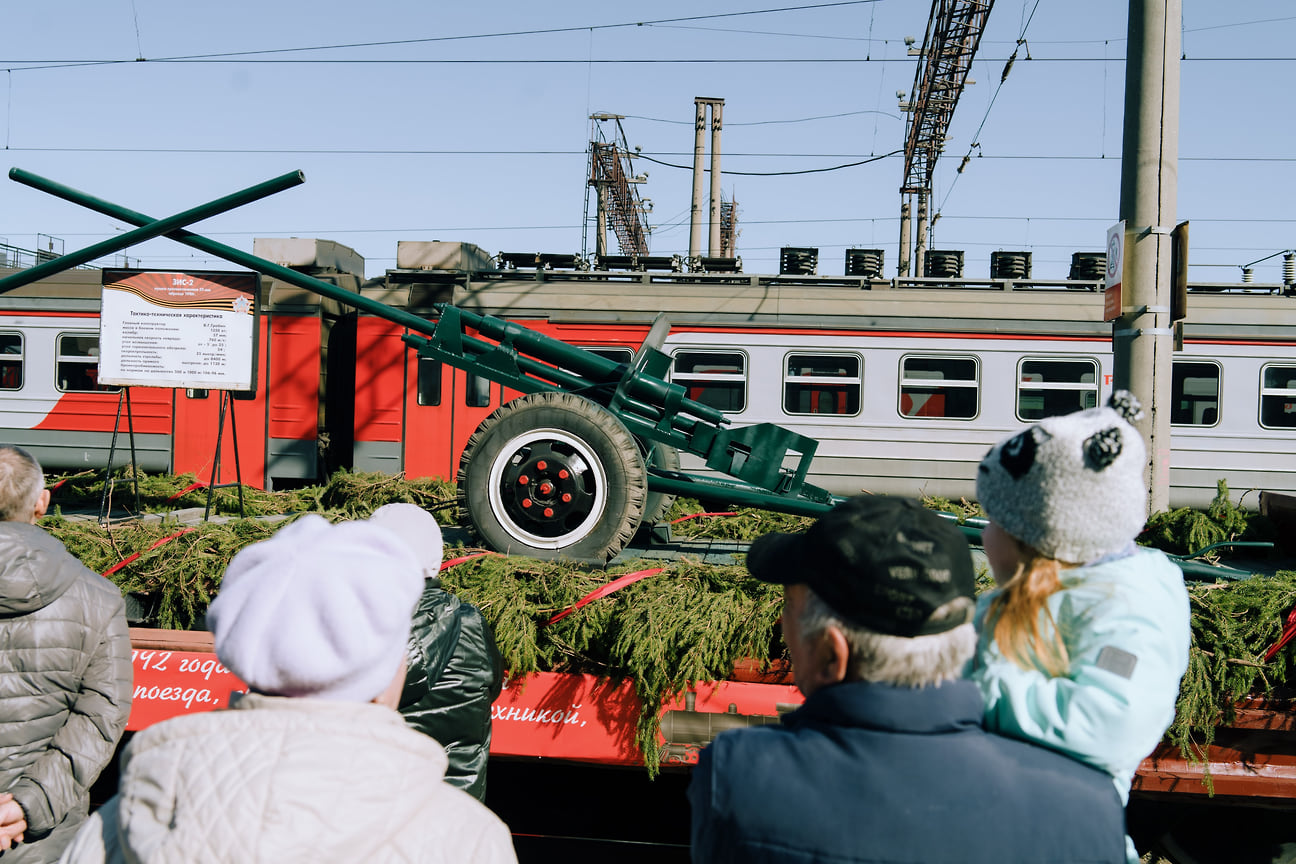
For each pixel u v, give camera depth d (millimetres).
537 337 4414
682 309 9914
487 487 3912
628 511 3844
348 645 1063
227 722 1047
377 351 10109
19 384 10867
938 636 1211
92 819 1156
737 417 9922
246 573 1130
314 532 1167
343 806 979
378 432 10117
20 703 2160
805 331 9859
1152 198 4055
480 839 1100
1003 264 11016
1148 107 4047
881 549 1198
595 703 2875
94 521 4051
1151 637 1346
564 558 3559
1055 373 9789
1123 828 1213
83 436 10711
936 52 15711
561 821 3443
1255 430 9797
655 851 3355
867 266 10938
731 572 3053
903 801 1155
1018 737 1338
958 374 9828
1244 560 4242
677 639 2777
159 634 3146
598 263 10844
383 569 1126
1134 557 1484
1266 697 2625
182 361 5035
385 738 1064
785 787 1188
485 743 2238
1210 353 9797
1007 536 1524
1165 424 4129
